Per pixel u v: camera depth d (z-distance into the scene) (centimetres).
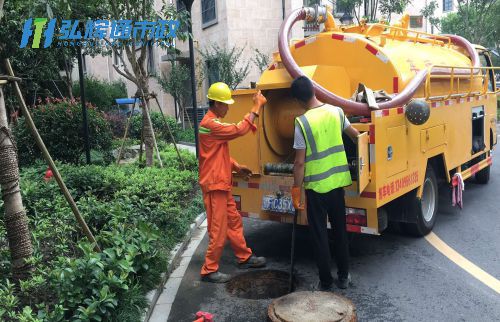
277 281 489
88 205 589
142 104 960
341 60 586
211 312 425
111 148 1171
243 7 1809
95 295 367
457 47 831
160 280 475
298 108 544
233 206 515
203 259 558
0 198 569
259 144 544
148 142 971
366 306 425
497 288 455
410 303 428
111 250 417
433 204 629
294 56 624
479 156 830
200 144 491
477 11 2167
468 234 618
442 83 643
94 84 2489
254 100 493
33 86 1661
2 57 385
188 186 800
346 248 454
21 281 372
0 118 385
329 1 1770
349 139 493
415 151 545
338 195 436
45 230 505
